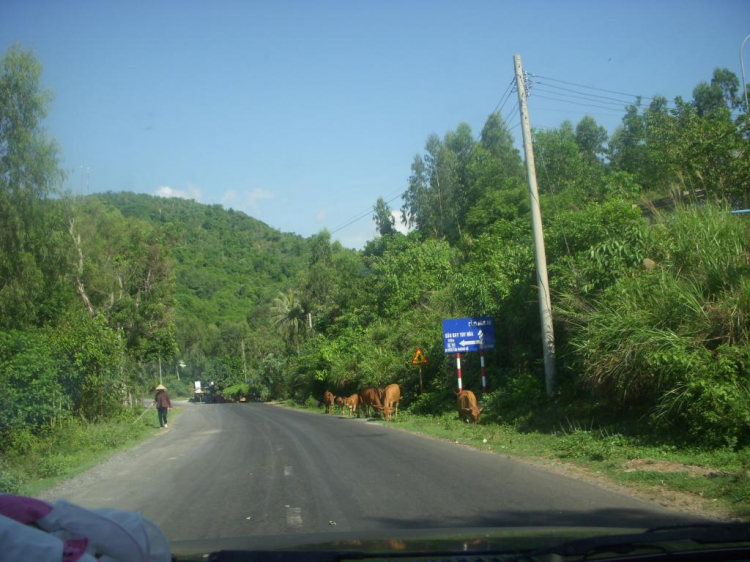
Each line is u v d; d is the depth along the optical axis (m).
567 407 14.96
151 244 35.50
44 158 19.86
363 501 8.34
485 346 19.94
